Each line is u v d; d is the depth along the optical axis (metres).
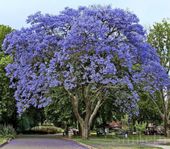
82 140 41.50
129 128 71.81
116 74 41.19
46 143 37.38
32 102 42.16
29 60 41.91
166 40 60.12
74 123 66.25
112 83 40.28
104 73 37.66
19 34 42.06
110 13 40.78
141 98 62.94
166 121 60.84
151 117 79.56
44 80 39.97
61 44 39.78
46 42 40.81
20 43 41.59
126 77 40.06
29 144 35.50
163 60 59.84
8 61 54.59
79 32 38.38
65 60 39.41
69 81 39.75
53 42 41.00
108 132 71.75
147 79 43.41
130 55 39.81
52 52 41.62
